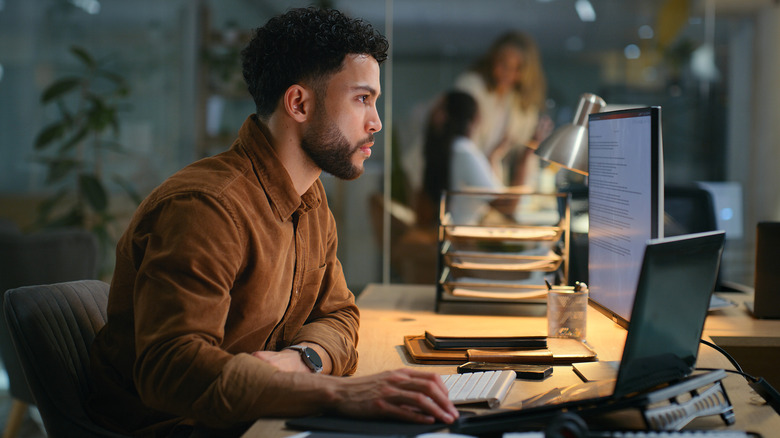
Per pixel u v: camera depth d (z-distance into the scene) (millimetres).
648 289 951
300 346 1266
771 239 1776
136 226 1181
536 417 960
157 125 4047
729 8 3176
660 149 1233
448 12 3107
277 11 3803
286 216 1288
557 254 1912
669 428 966
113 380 1259
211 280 1109
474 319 1841
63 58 4098
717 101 3201
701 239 1048
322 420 1002
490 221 3018
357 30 1284
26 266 2500
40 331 1281
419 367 1366
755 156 3211
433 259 3109
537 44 3117
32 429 3070
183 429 1247
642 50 3131
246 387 1022
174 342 1054
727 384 1241
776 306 1782
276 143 1295
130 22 4035
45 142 3822
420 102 3133
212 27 3957
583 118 1927
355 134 1296
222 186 1183
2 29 4094
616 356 1428
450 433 953
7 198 4109
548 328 1569
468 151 3092
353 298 1570
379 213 3146
